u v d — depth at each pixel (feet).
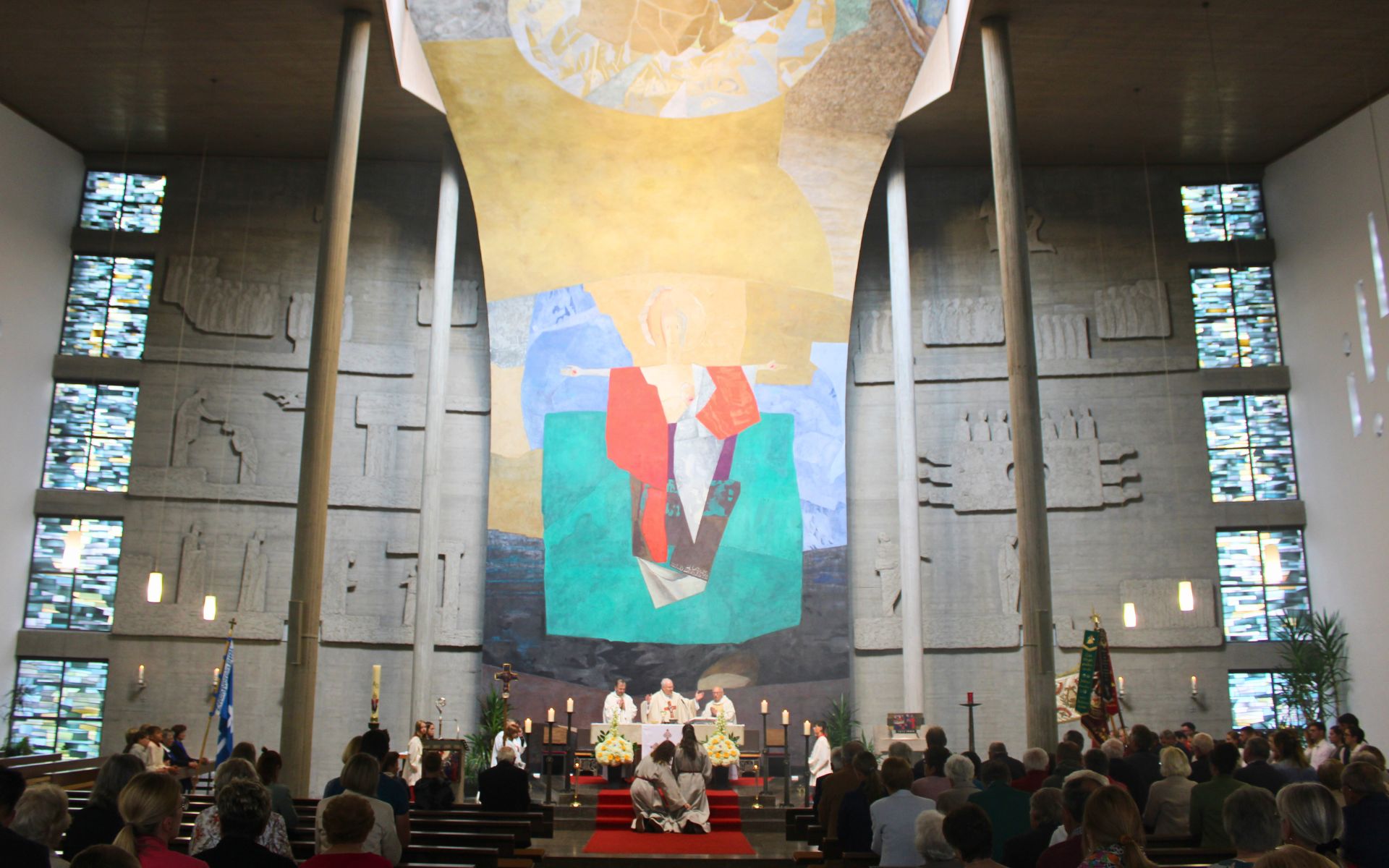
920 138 70.74
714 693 62.90
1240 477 70.49
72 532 57.57
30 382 68.18
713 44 67.15
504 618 69.46
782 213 71.61
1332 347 66.85
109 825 17.67
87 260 72.33
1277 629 68.23
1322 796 14.14
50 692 66.80
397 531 70.64
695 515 70.54
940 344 73.31
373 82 64.13
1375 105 64.18
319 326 52.03
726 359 71.97
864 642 69.92
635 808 48.80
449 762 52.80
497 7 64.18
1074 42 59.67
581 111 68.69
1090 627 68.90
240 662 67.77
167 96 66.49
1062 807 18.08
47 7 57.52
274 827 19.17
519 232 71.77
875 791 25.44
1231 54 60.64
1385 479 61.72
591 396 71.56
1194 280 73.46
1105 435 71.31
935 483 71.82
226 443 70.44
